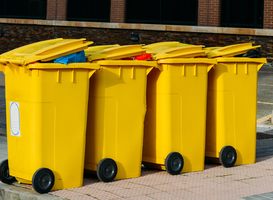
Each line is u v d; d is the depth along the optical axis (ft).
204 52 19.25
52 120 15.61
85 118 16.38
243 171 19.56
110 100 17.22
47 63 15.30
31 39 75.56
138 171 18.17
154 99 18.71
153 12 72.54
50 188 15.71
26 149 15.72
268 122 32.89
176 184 17.21
